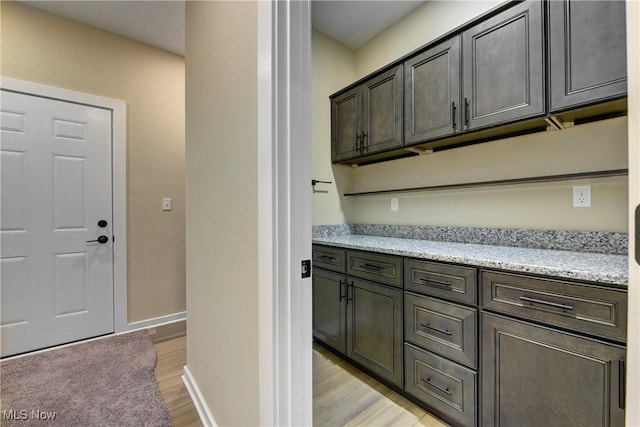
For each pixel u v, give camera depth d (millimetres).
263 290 915
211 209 1394
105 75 2449
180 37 2568
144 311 2646
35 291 2160
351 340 1940
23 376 1824
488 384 1262
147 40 2611
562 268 1062
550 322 1085
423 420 1486
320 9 2314
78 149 2328
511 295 1189
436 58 1803
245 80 1057
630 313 462
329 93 2668
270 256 877
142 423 1434
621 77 1170
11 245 2076
